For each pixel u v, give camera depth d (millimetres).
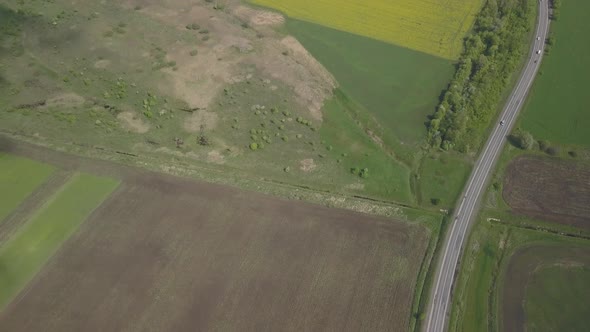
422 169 98750
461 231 87000
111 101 110438
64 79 115062
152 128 104938
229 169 97375
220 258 81500
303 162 99125
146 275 78812
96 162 97438
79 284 77500
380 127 107125
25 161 97000
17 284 77438
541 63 123875
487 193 93750
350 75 119750
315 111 109875
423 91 115562
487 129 106688
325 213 89562
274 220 87812
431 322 74375
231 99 110438
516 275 81188
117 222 86625
